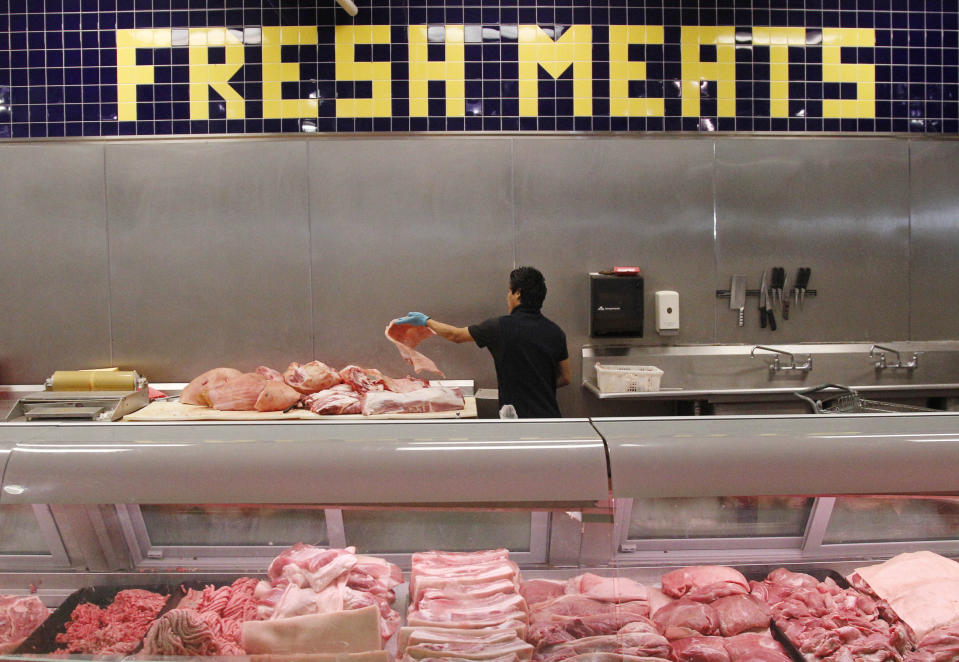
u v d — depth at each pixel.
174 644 1.24
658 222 3.94
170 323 3.90
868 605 1.30
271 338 3.92
